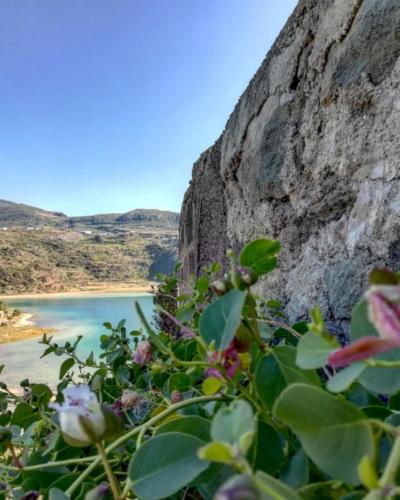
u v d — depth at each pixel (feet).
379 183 2.67
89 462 1.77
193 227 6.61
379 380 1.31
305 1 3.38
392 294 0.78
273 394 1.37
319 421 0.94
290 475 1.27
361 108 2.80
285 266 3.66
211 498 1.28
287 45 3.61
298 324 2.37
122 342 3.49
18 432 2.42
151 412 2.16
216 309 1.42
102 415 1.21
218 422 0.94
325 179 3.16
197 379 2.29
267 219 3.90
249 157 4.24
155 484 1.15
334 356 0.95
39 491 1.66
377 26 2.64
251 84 4.30
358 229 2.85
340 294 2.94
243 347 1.45
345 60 2.92
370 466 0.72
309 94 3.31
